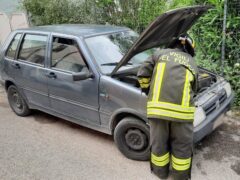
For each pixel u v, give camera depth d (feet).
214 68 17.60
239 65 16.90
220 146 13.32
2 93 22.27
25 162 13.12
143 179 11.44
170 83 9.87
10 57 17.24
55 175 12.10
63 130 15.92
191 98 9.98
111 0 24.14
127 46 14.60
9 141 15.02
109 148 13.82
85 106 13.57
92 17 25.81
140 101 11.50
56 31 14.90
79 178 11.81
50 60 14.78
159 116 9.98
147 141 12.11
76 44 13.71
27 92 16.60
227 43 17.28
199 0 18.08
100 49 13.67
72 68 13.79
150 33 10.93
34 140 14.98
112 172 12.01
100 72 12.80
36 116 17.92
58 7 26.63
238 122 15.39
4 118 17.83
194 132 10.93
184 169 10.74
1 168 12.78
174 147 10.68
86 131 15.66
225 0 16.49
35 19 28.73
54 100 14.99
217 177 11.31
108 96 12.46
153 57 10.64
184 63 10.00
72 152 13.67
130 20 24.09
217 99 12.30
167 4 22.99
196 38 18.51
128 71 12.96
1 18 29.45
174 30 12.38
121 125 12.44
